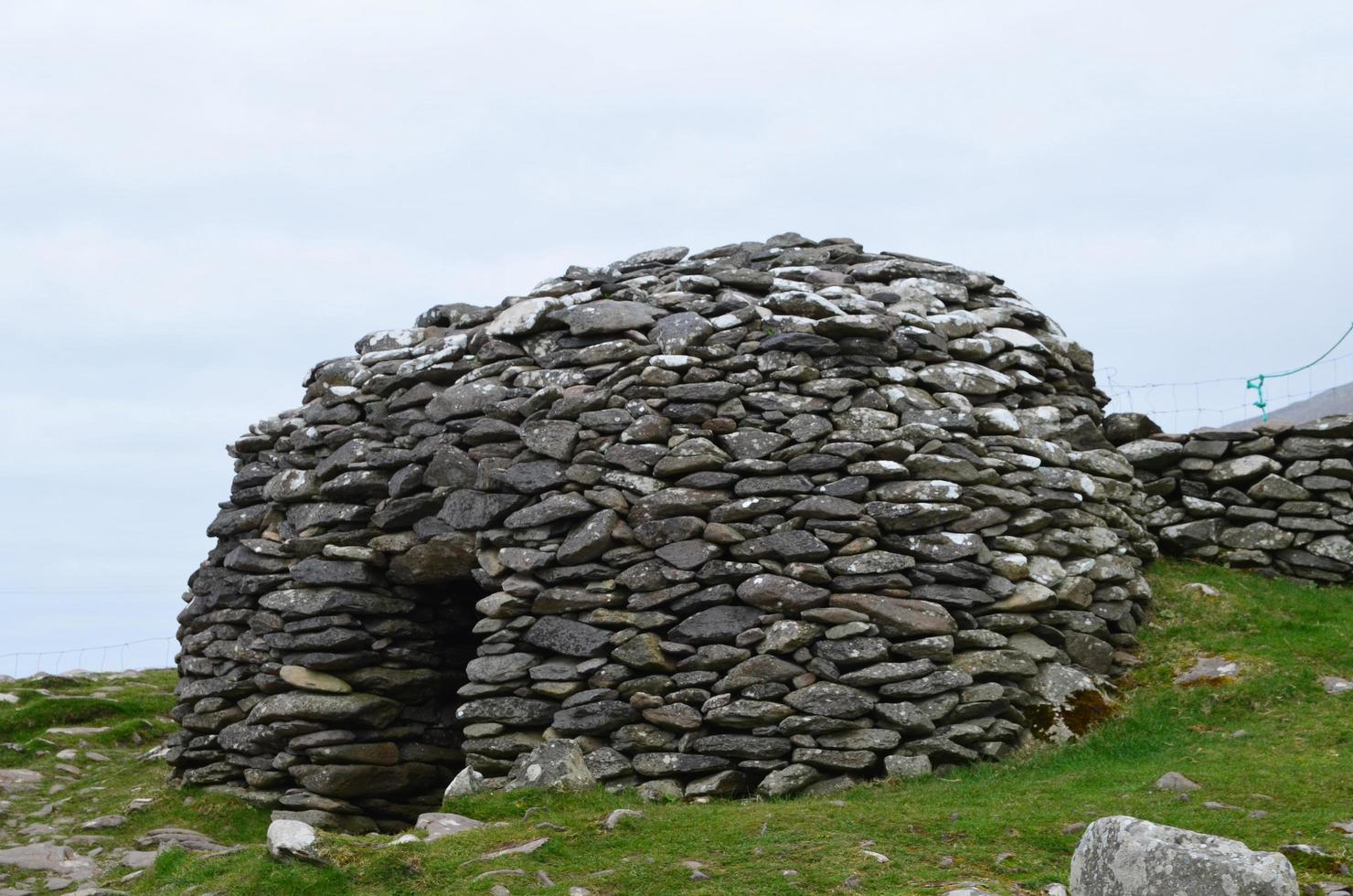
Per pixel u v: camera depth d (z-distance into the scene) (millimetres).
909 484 10477
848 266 12891
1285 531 13062
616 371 11188
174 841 10344
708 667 10102
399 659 11922
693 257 13531
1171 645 11328
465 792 9414
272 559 12352
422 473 11789
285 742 11672
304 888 7359
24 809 11578
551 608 10711
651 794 9781
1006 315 12641
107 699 15305
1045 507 11172
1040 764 9609
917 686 9758
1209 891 5797
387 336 13133
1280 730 9508
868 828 7980
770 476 10539
